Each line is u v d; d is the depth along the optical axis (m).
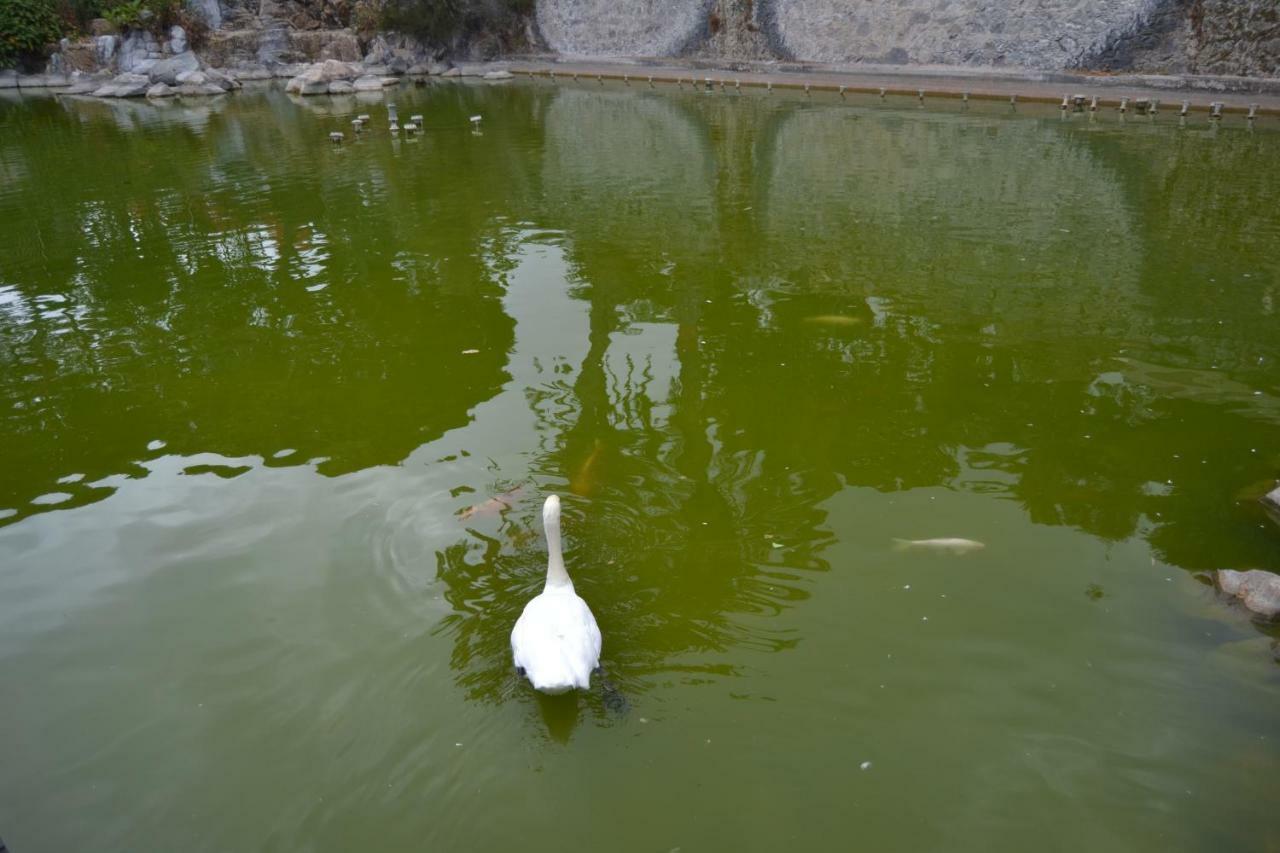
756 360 9.69
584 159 21.22
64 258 14.34
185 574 6.40
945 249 13.44
